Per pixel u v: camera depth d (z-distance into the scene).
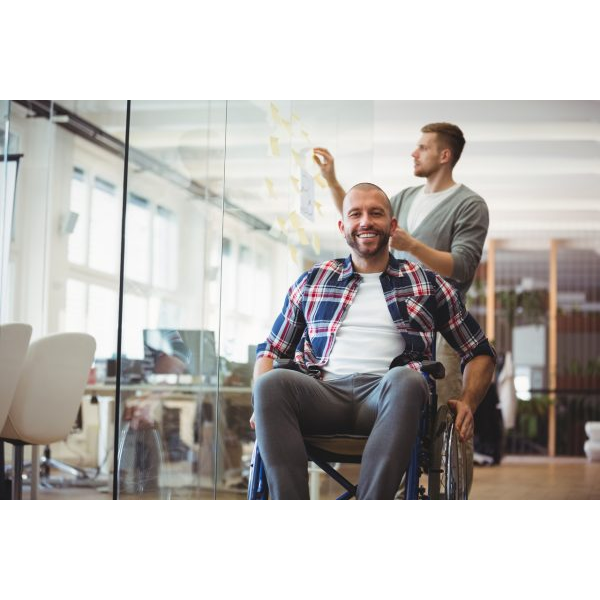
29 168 5.86
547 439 10.20
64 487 4.77
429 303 2.39
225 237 3.05
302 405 2.15
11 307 5.79
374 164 8.43
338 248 3.91
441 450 2.21
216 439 3.03
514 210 10.03
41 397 3.28
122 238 2.36
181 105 2.74
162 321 2.65
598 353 11.08
